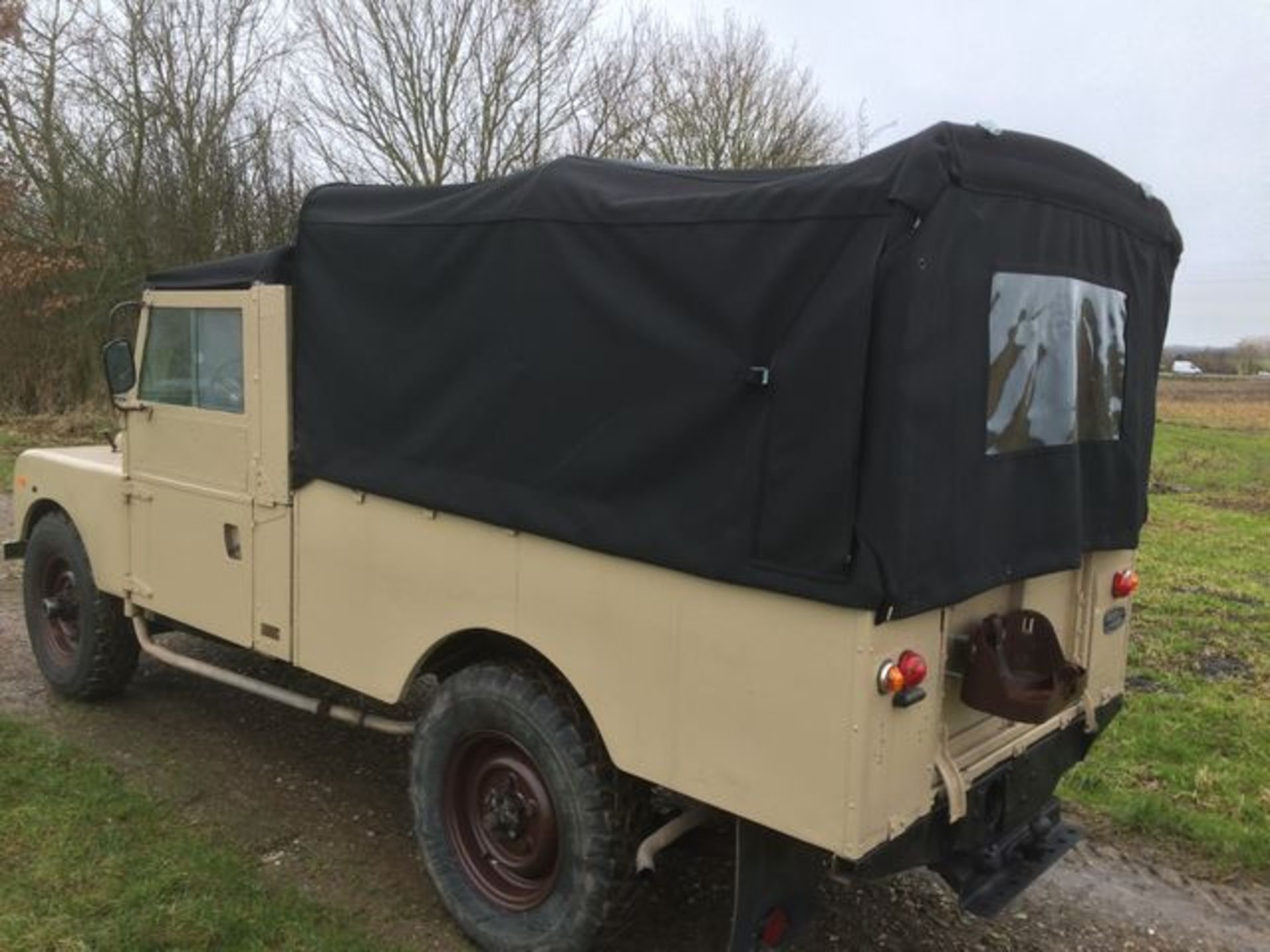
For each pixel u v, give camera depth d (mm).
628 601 2811
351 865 3701
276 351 3789
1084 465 3283
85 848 3631
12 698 5148
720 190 2695
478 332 3137
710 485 2611
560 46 18078
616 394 2795
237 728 4855
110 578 4699
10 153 17766
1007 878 3076
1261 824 4254
